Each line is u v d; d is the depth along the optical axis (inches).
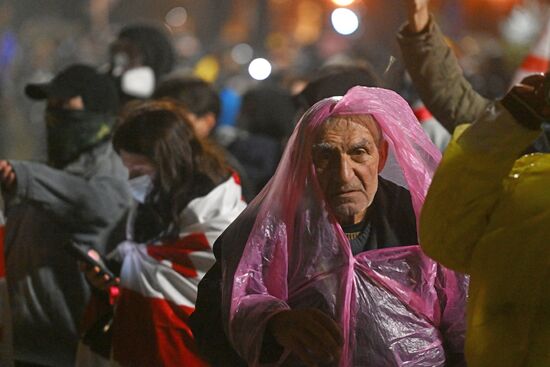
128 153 397.4
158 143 392.8
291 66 1424.7
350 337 274.2
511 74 823.1
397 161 283.7
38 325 434.3
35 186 426.3
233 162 524.4
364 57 847.7
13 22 2014.0
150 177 397.1
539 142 325.7
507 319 254.8
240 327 269.1
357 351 274.2
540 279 252.8
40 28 1872.5
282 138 664.4
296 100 486.9
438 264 280.7
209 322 282.8
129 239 402.9
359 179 277.7
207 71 1496.1
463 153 252.8
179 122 397.4
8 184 427.2
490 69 826.8
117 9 2456.9
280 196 279.7
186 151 394.9
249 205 285.6
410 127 281.7
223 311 275.9
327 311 274.8
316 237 277.6
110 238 432.8
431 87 377.4
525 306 253.6
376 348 274.4
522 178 255.6
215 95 547.5
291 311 263.0
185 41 1931.6
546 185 254.1
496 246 254.8
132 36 653.9
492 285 255.8
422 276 279.3
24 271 434.9
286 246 278.7
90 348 399.9
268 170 645.3
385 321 275.7
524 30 976.3
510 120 250.1
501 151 250.8
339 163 276.4
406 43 377.4
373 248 281.0
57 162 450.0
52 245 433.4
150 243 395.9
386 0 1743.4
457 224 257.0
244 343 268.2
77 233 431.8
